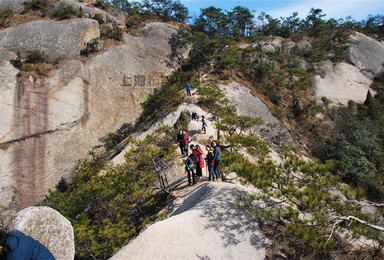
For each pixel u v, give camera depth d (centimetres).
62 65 3375
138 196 1269
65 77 3275
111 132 3148
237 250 710
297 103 3759
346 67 4991
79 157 2994
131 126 3456
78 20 3888
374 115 3859
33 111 2902
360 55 5488
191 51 4616
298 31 6406
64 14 3994
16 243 270
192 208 891
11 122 2750
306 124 3531
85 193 1300
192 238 736
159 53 4394
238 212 839
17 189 2589
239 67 3978
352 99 4416
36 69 3159
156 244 698
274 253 701
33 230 454
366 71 5084
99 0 4903
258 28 6231
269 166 827
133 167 1377
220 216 820
